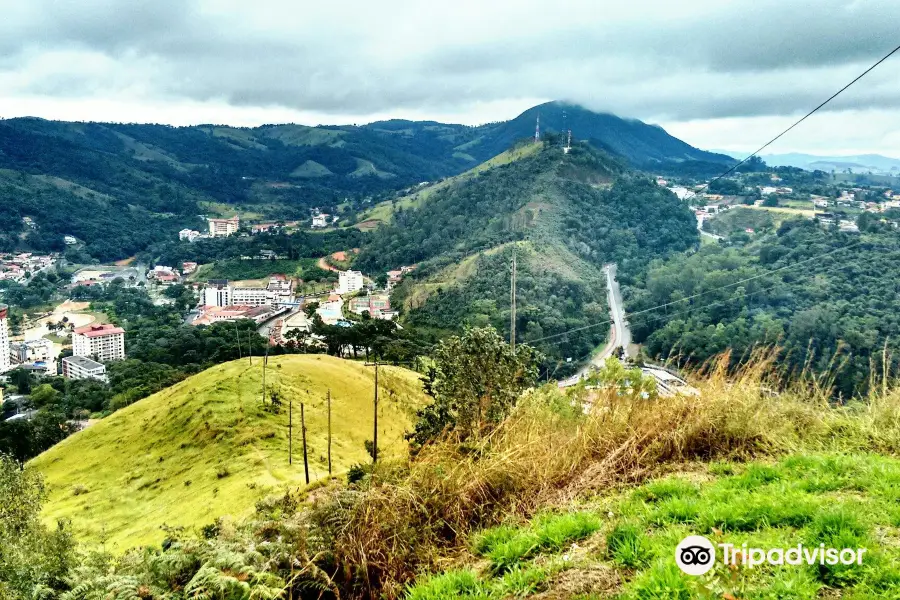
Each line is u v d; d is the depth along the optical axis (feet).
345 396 178.40
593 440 23.08
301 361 201.77
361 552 16.80
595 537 15.80
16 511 79.41
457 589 14.56
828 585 11.82
